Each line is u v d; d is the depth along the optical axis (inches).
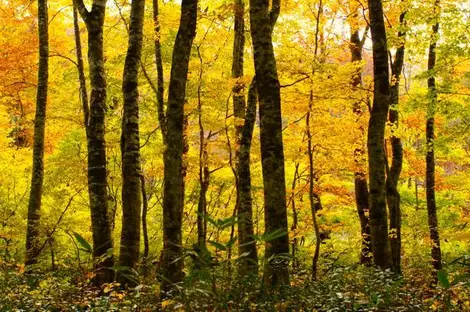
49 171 648.4
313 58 482.3
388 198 502.9
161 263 354.0
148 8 644.7
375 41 361.7
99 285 355.9
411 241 633.0
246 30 605.3
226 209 690.2
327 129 528.7
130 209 372.8
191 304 182.1
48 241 577.3
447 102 492.7
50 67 805.2
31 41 692.1
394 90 549.0
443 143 510.9
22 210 661.9
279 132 299.6
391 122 551.5
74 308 252.4
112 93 627.2
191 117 580.1
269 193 292.4
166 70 686.5
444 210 729.6
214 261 176.1
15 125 779.4
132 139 385.4
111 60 621.0
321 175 629.9
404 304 225.6
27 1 688.4
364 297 216.8
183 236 673.0
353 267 278.1
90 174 395.2
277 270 261.3
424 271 511.2
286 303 216.7
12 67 691.4
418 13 496.7
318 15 569.0
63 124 711.7
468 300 225.0
